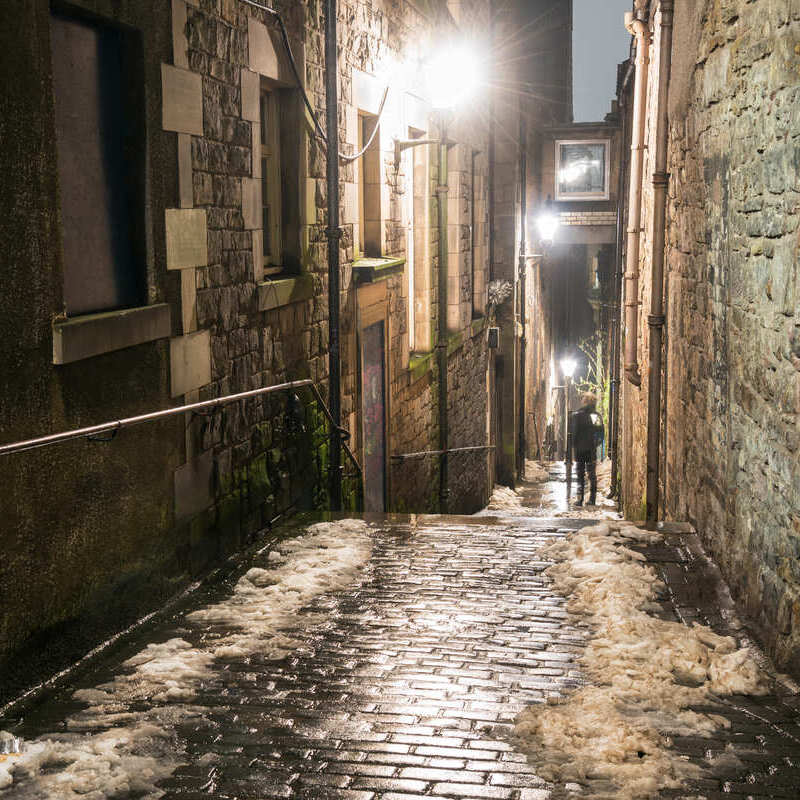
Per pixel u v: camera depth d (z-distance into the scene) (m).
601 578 5.30
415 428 10.90
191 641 4.55
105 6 4.35
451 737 3.56
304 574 5.50
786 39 4.29
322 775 3.27
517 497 17.77
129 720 3.70
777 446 4.40
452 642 4.55
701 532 6.27
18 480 3.77
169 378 5.05
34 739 3.52
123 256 4.80
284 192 7.06
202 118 5.41
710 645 4.44
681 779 3.22
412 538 6.36
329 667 4.24
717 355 5.86
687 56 7.10
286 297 6.67
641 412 9.81
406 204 10.48
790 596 4.13
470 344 14.70
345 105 8.01
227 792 3.17
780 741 3.52
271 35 6.42
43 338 3.90
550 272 27.78
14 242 3.70
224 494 5.82
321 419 7.54
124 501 4.62
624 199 16.22
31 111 3.79
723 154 5.72
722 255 5.75
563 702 3.85
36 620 3.92
